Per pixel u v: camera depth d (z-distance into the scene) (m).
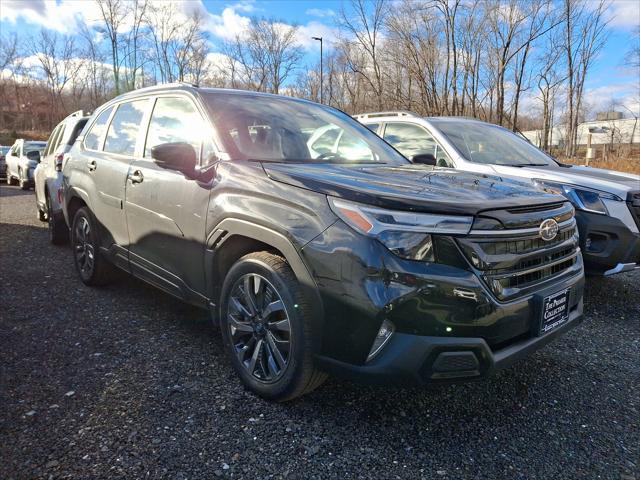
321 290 2.25
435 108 22.44
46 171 6.91
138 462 2.08
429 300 2.07
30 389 2.65
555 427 2.48
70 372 2.87
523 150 5.78
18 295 4.28
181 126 3.36
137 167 3.58
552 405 2.70
